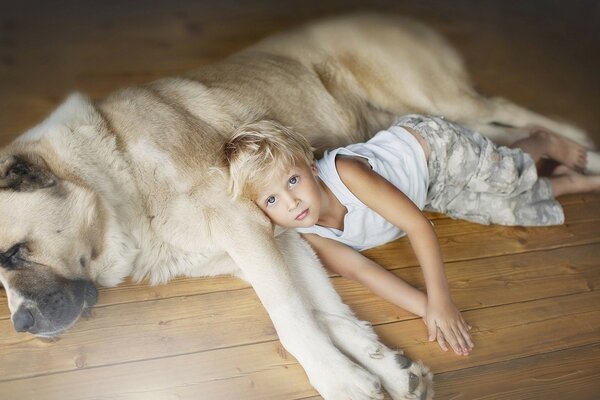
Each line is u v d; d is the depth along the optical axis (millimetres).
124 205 2479
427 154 2652
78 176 2402
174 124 2570
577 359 2371
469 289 2639
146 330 2473
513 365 2334
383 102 3326
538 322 2508
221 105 2750
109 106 2594
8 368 2334
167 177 2498
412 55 3320
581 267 2783
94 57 4320
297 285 2531
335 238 2613
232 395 2221
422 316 2492
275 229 2625
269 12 4969
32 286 2207
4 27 4637
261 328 2484
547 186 2951
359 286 2662
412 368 2209
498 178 2715
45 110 3768
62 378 2291
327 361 2197
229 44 4516
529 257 2816
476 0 5215
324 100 3152
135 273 2604
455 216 2906
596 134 3672
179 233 2539
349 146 2682
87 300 2383
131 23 4754
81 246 2344
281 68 3092
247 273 2438
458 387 2250
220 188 2506
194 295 2633
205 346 2404
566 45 4641
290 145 2361
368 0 5180
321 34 3285
